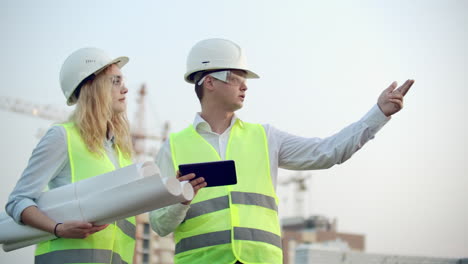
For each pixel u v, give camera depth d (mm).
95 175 4180
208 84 4859
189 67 4926
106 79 4398
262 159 4668
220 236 4422
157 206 3863
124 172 3873
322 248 9820
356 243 53000
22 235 4039
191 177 3992
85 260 4020
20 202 3982
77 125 4289
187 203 4230
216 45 4840
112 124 4402
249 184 4566
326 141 4605
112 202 3844
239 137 4770
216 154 4730
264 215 4512
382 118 4422
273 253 4426
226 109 4836
